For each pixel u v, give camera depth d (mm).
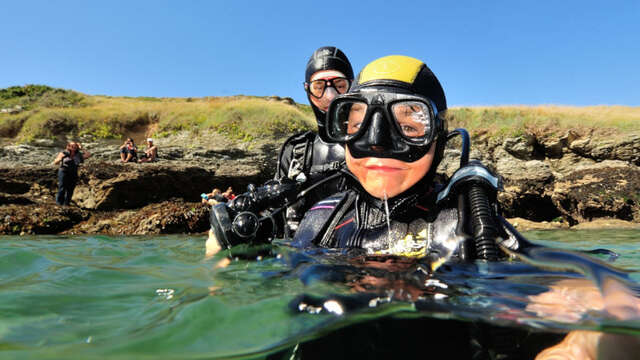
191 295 516
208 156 7129
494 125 7852
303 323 408
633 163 6590
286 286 527
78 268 762
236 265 676
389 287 468
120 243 1538
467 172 624
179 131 8320
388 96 630
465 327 407
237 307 455
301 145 1271
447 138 709
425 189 676
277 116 8367
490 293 451
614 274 443
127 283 620
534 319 388
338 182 1088
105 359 343
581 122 7371
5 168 4578
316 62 1414
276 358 387
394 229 662
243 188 5402
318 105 1429
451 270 532
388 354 419
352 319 401
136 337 389
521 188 5344
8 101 9492
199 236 2598
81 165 4680
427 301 424
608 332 375
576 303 424
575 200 5000
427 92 665
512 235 596
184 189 4953
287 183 856
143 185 4613
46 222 3539
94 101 10094
